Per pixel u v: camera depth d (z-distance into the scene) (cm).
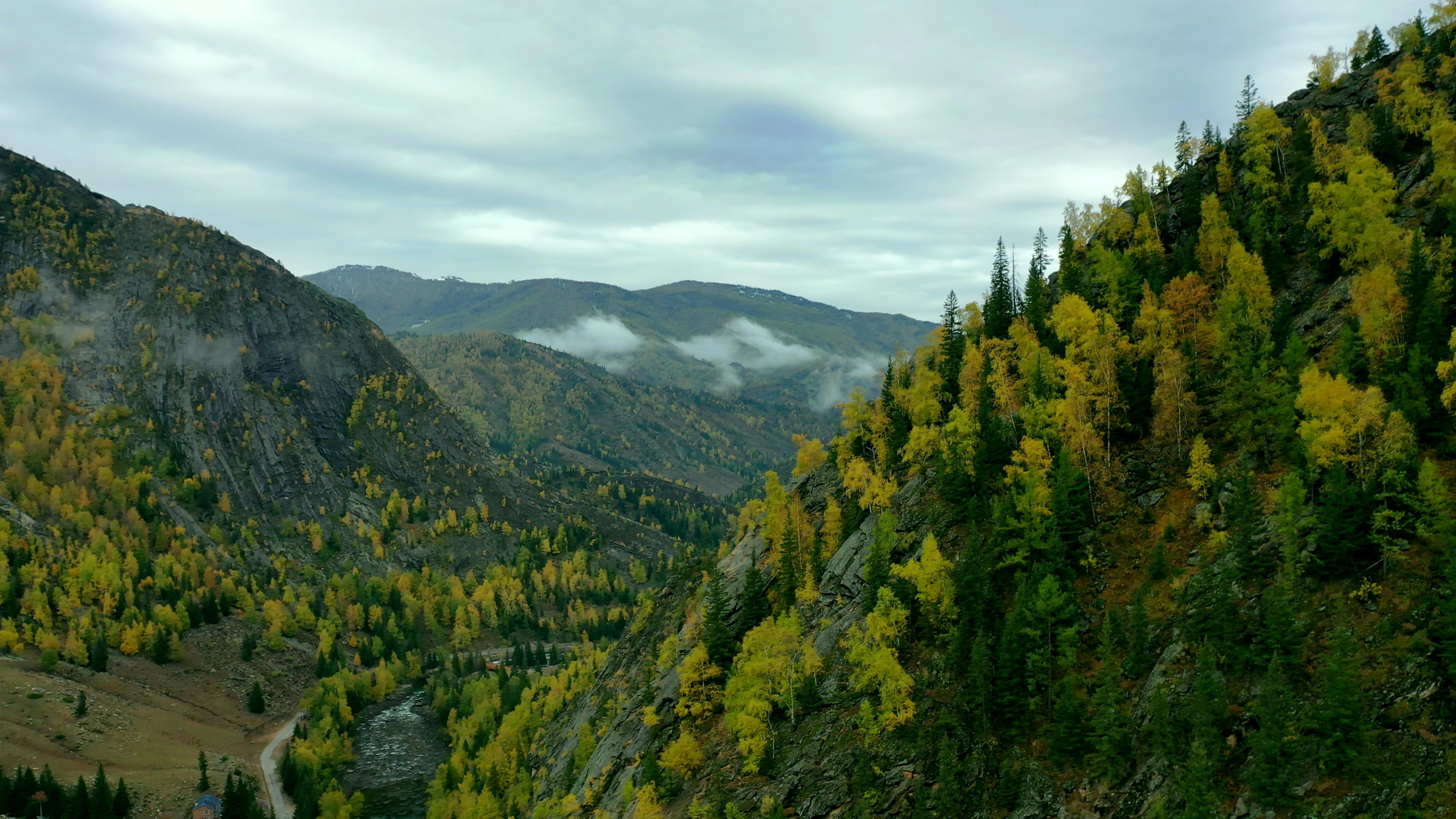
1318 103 12975
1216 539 7581
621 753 12488
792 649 9638
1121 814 6284
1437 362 7562
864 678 8338
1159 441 9225
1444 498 6222
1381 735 5481
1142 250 12369
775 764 8888
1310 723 5609
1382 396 7250
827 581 11012
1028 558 8619
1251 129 12288
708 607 12512
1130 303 11356
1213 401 9250
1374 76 12638
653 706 12250
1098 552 8481
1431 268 8544
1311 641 6309
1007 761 7125
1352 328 8625
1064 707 6956
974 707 7594
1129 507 8775
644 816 9606
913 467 11544
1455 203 9069
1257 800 5631
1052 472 9050
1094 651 7588
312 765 19475
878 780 7744
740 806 8644
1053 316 11525
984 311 14075
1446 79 11406
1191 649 6869
